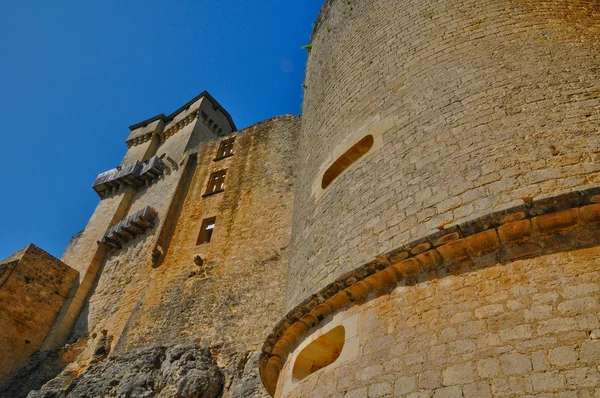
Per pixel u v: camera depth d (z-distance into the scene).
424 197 5.98
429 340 4.77
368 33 10.01
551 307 4.31
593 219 4.63
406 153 6.77
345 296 5.93
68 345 18.02
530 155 5.51
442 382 4.40
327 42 11.77
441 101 7.03
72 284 21.05
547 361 4.02
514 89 6.45
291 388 6.12
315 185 8.55
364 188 6.99
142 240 20.75
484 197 5.41
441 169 6.11
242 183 18.14
